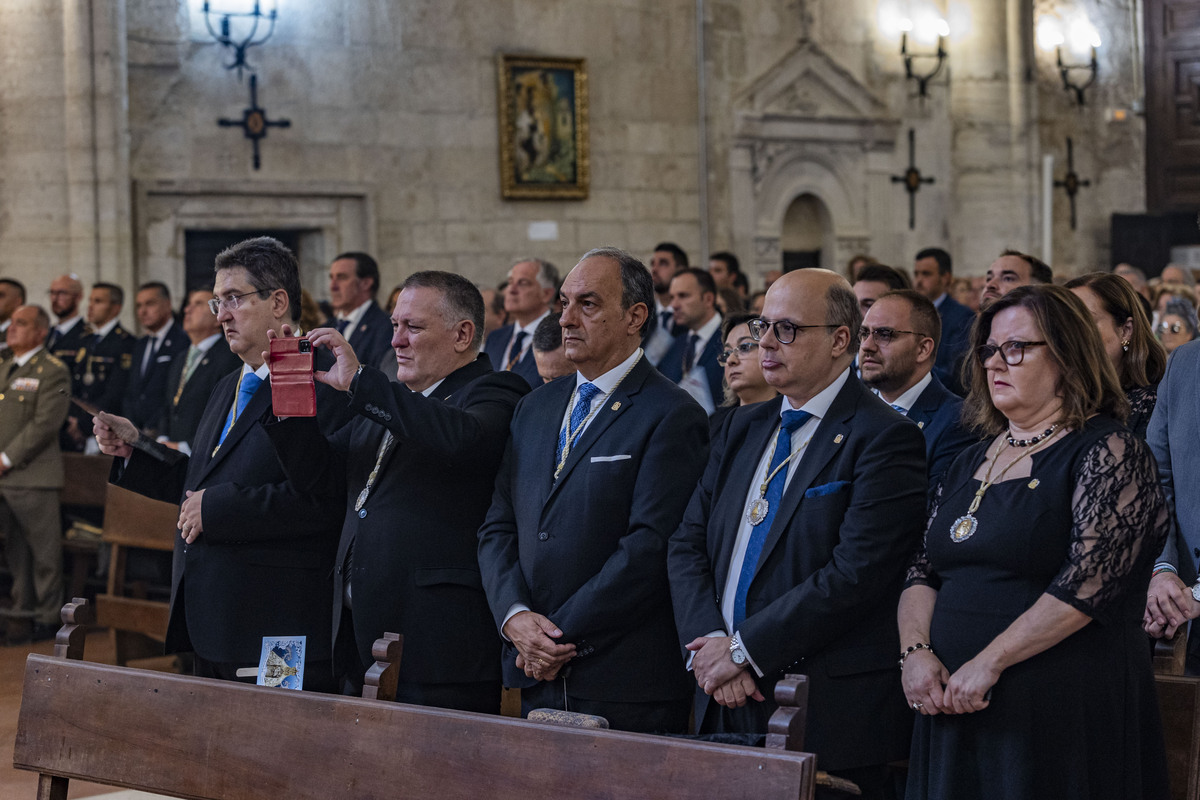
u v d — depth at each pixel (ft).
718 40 41.29
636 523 10.12
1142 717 8.50
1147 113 50.57
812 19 42.88
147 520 19.13
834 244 43.73
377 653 8.57
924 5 44.88
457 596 10.84
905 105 44.70
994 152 45.98
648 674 10.11
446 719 7.73
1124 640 8.36
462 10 37.65
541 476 10.55
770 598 9.47
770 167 42.32
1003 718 8.24
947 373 18.89
